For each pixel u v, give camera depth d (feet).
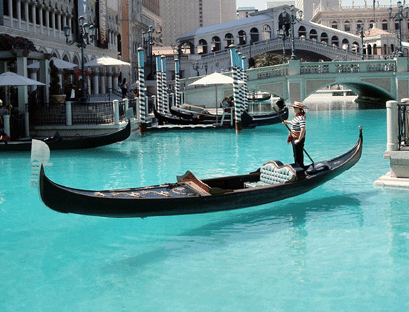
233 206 28.66
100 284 20.56
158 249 24.64
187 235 26.78
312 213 30.40
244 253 23.77
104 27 145.28
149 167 48.47
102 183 40.81
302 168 32.94
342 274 20.92
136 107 90.12
